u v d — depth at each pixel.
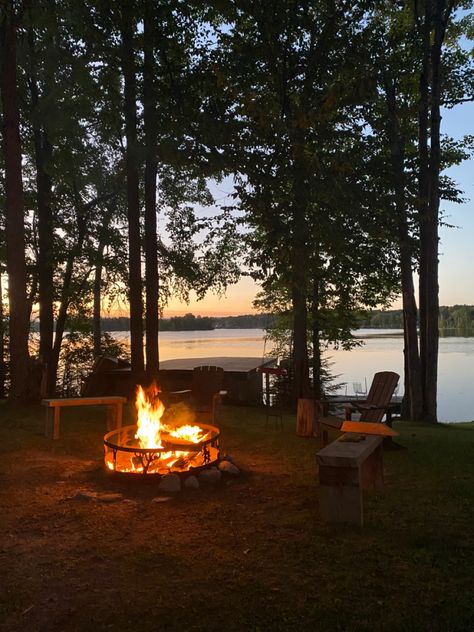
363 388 32.81
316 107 9.26
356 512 4.00
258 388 17.55
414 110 13.44
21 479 5.47
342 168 8.96
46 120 14.70
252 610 2.77
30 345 19.58
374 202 10.38
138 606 2.84
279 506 4.53
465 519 4.14
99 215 18.66
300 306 14.24
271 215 9.09
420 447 7.42
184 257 17.83
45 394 11.41
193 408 9.39
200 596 2.93
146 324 13.29
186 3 11.26
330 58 10.55
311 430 8.07
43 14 11.25
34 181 18.56
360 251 12.60
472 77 14.36
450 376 47.72
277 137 9.02
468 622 2.62
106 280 19.55
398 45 13.31
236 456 6.69
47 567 3.34
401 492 4.95
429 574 3.14
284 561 3.37
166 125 10.48
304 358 14.42
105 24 11.65
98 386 15.52
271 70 10.23
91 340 20.77
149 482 5.29
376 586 3.01
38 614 2.78
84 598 2.94
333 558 3.40
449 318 147.88
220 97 10.34
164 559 3.43
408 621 2.63
